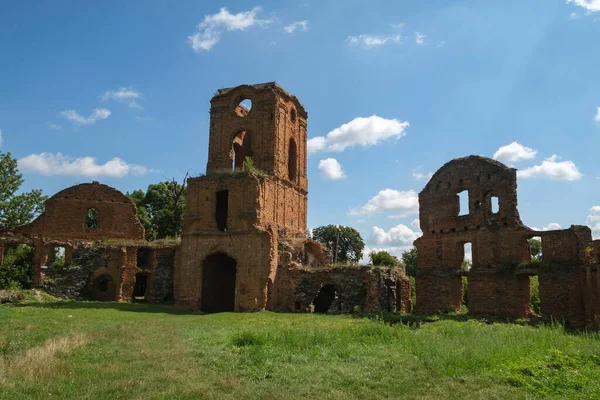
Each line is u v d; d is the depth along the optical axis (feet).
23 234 161.68
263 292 127.54
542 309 105.29
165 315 104.37
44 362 42.16
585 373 42.19
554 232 107.04
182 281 133.59
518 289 111.65
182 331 72.13
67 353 48.60
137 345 56.03
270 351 52.03
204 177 138.41
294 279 133.59
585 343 58.95
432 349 50.44
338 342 57.62
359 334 64.03
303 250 146.92
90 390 35.04
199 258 133.80
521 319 105.19
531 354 49.24
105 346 54.70
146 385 37.29
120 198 171.94
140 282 175.73
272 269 131.13
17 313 89.40
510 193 117.08
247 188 133.80
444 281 125.59
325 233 266.16
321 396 35.73
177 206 227.81
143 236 172.35
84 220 167.32
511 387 37.99
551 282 104.83
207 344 58.39
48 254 157.69
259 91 148.05
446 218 128.67
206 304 135.85
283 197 146.61
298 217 156.76
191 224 136.56
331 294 154.81
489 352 48.26
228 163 148.36
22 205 181.06
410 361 46.85
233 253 130.93
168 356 49.37
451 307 123.34
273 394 35.86
